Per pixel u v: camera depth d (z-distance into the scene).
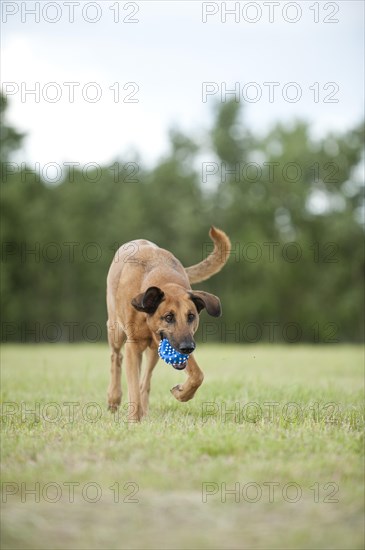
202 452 5.43
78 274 42.31
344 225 39.03
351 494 4.59
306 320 40.47
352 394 9.71
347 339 41.12
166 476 4.85
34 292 41.91
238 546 3.93
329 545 3.92
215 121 41.81
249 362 17.02
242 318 41.25
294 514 4.36
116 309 8.27
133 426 6.53
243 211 40.88
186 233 41.16
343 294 40.03
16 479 4.93
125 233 41.94
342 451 5.49
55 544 3.95
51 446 5.72
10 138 38.56
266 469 4.98
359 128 39.78
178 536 4.05
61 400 9.48
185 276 8.31
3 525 4.16
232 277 41.34
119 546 3.94
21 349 25.09
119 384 8.59
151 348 8.13
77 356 20.06
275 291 40.53
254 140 42.03
